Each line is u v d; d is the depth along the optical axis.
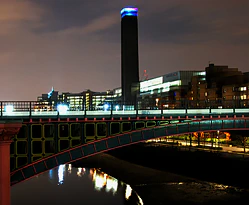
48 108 43.09
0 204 24.80
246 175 81.69
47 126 42.16
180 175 97.00
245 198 71.31
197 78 163.00
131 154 124.94
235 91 137.00
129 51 197.25
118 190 80.06
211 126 51.06
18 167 40.75
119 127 45.47
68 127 43.06
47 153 41.88
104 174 99.62
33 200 69.94
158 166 110.81
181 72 173.88
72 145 43.19
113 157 132.00
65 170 106.88
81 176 96.69
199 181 88.31
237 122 52.50
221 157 89.31
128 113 46.81
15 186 84.00
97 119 44.03
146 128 46.91
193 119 49.47
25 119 40.59
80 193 76.19
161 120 47.47
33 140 41.38
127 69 198.12
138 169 106.94
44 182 88.88
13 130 25.16
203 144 123.81
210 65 169.25
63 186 84.19
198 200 70.62
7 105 41.12
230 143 117.81
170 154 106.88
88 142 43.81
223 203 68.12
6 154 25.30
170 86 177.62
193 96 162.62
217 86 151.50
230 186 82.38
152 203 69.25
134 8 197.25
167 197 73.44
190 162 98.62
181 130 49.31
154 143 133.88
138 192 77.56
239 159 84.62
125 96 198.12
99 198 72.38
